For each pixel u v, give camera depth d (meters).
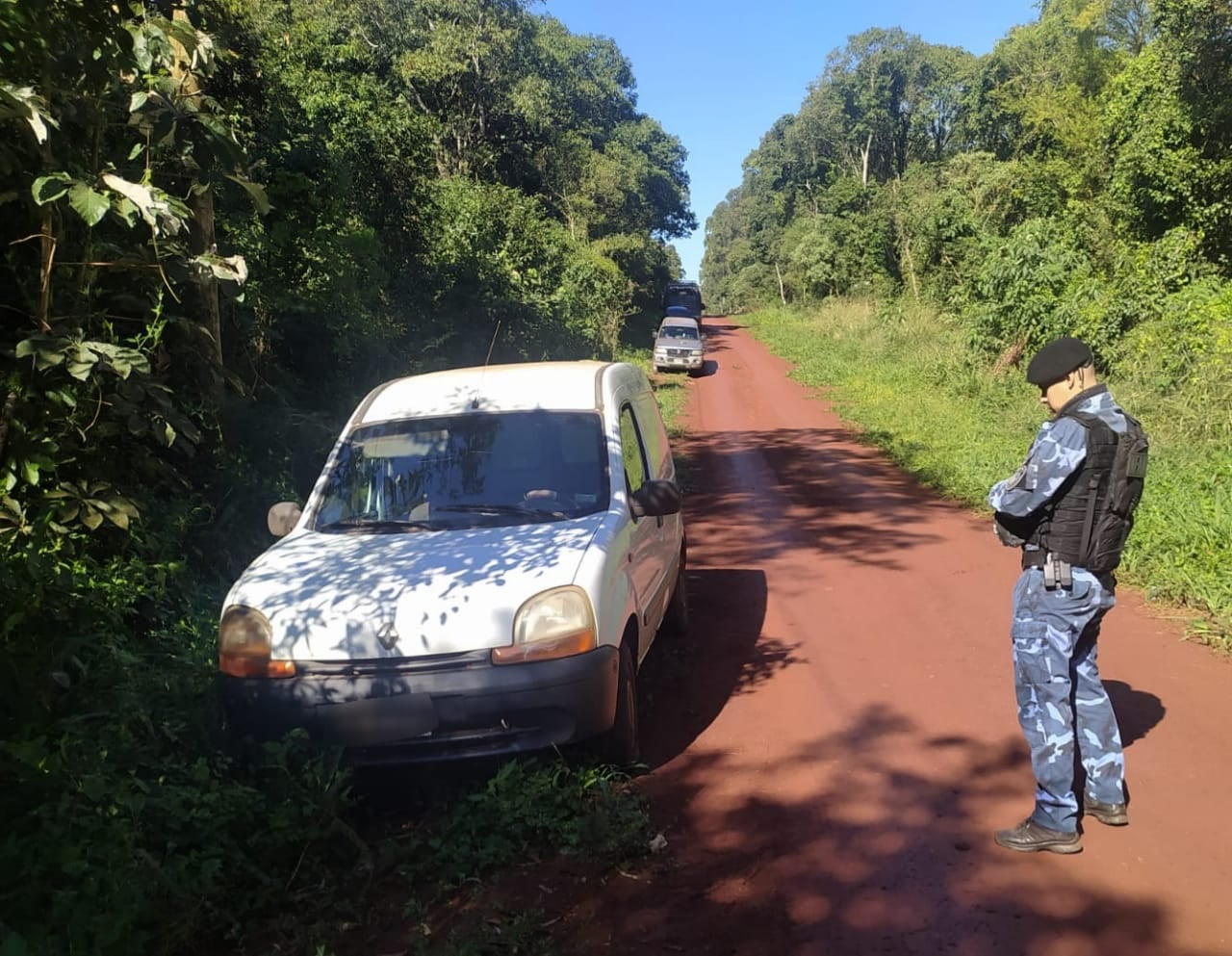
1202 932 3.00
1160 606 6.58
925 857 3.54
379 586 4.05
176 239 5.84
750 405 22.75
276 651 3.91
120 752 3.82
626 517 4.75
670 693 5.41
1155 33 20.20
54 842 3.10
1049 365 3.50
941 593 7.18
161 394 5.18
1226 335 12.02
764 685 5.43
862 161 66.75
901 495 11.49
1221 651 5.64
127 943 2.87
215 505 6.64
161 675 4.54
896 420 17.34
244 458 6.98
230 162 5.43
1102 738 3.69
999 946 2.98
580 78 56.44
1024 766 4.25
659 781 4.30
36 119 4.26
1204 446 10.16
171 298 6.69
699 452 16.09
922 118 63.59
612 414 5.27
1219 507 7.71
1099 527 3.47
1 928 2.62
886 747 4.51
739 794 4.12
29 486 4.95
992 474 11.02
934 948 2.98
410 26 37.03
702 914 3.24
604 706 3.96
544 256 23.55
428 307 14.75
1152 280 15.29
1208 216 16.39
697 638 6.39
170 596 5.49
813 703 5.12
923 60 63.38
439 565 4.18
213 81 9.77
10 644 4.01
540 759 4.16
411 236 15.00
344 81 14.71
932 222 33.38
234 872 3.42
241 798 3.59
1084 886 3.29
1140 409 11.67
